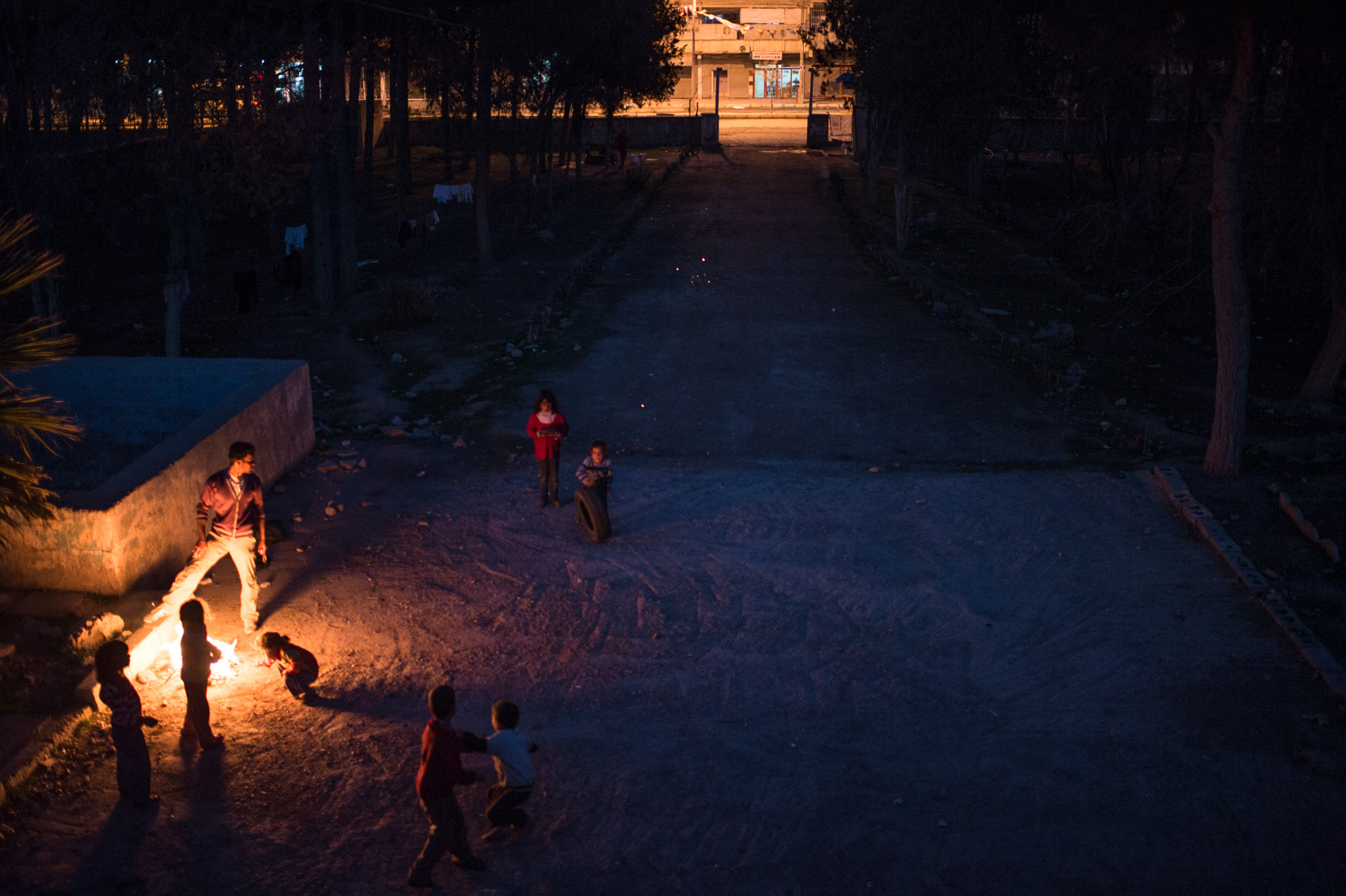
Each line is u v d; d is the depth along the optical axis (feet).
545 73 99.60
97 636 29.25
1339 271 54.85
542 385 58.70
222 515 30.63
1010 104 93.56
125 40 53.57
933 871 21.30
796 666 30.55
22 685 26.73
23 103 53.01
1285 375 63.36
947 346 67.67
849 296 80.79
